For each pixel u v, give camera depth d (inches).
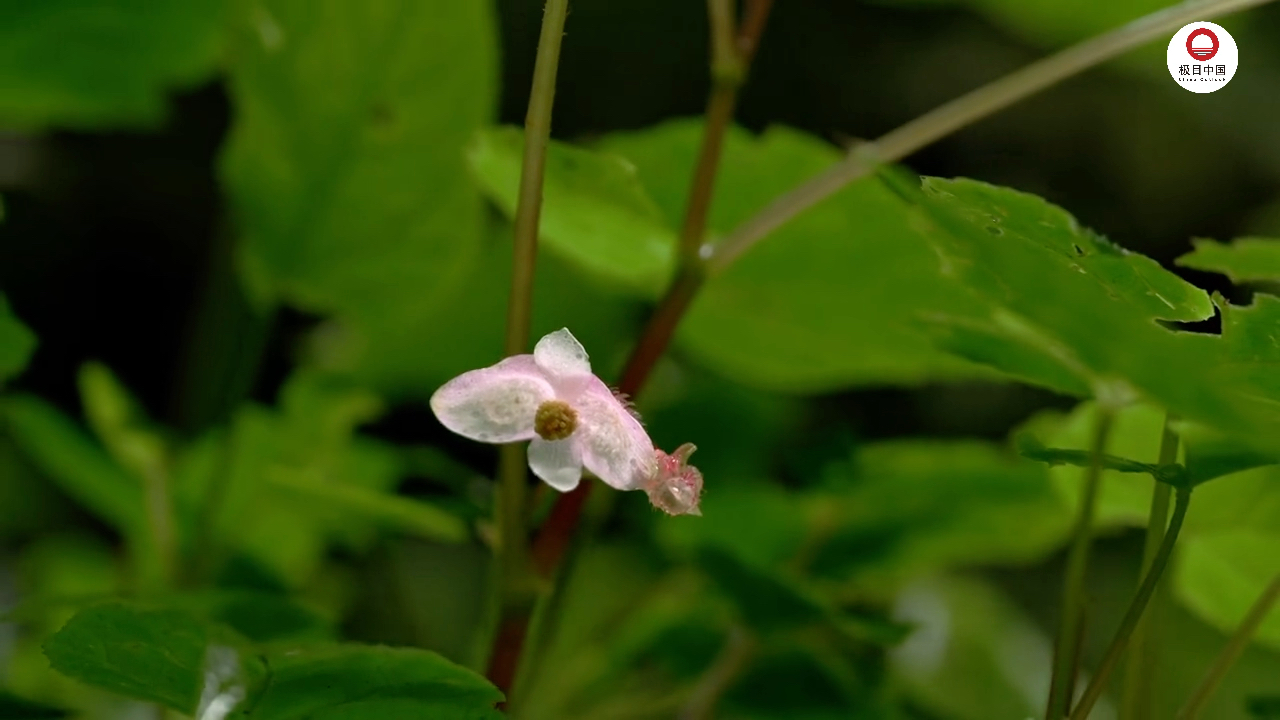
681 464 24.0
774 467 43.1
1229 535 29.0
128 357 76.1
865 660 34.4
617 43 74.9
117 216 75.1
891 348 31.8
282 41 30.5
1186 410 23.1
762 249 30.5
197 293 75.9
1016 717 38.0
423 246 32.6
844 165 27.5
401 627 48.3
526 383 23.9
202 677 23.2
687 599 35.4
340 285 33.0
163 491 34.3
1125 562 58.1
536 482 27.1
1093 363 23.9
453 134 31.2
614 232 29.5
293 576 39.4
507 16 73.2
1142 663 26.1
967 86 77.7
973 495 33.7
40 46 37.0
